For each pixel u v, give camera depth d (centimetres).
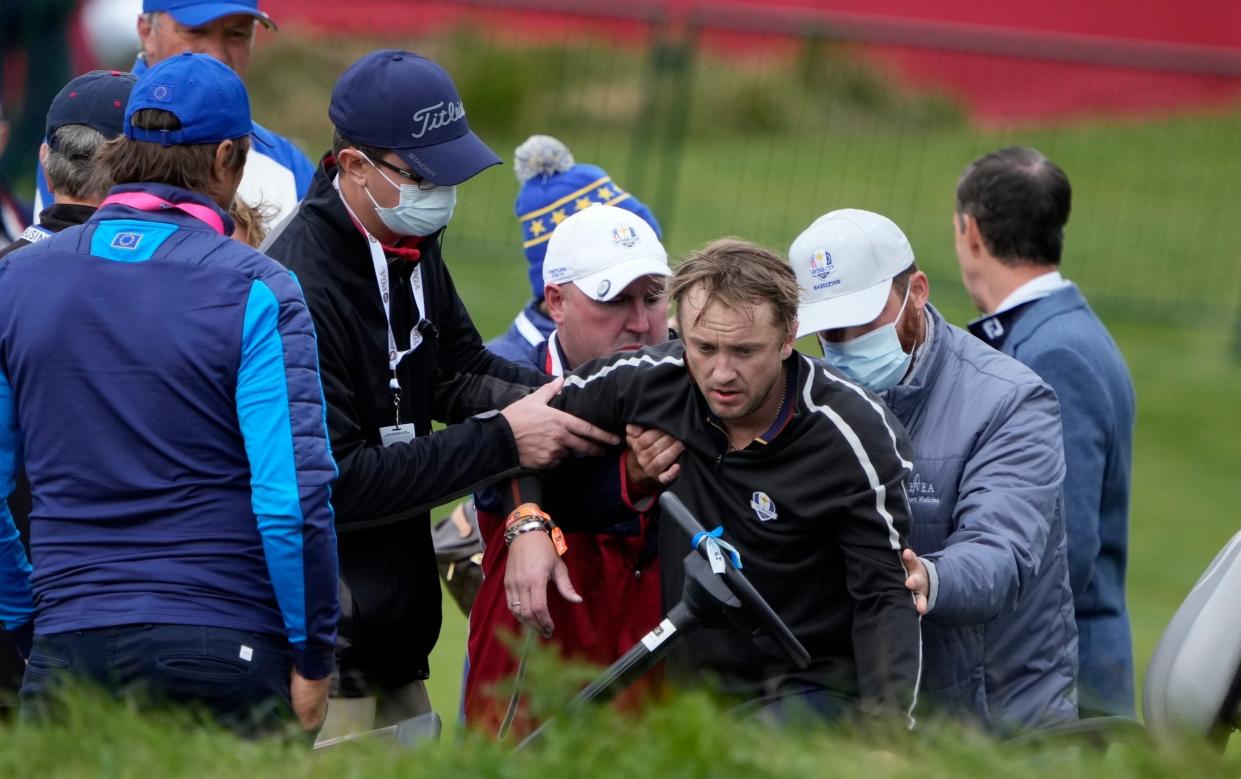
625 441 1656
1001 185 1973
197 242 1425
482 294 5288
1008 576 1546
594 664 1708
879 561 1472
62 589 1389
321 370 1609
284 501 1386
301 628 1418
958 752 1282
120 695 1369
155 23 2209
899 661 1440
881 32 5341
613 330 1805
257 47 5794
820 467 1486
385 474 1612
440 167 1612
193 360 1387
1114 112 6450
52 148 1653
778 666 1523
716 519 1543
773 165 6256
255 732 1401
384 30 5959
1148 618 3462
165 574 1384
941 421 1647
